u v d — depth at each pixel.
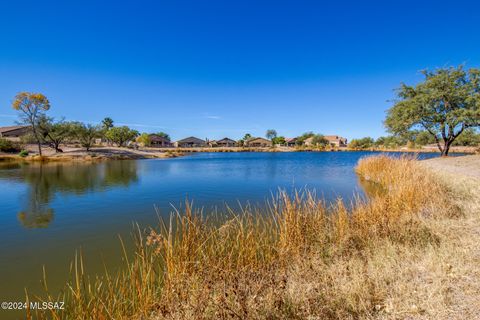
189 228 4.98
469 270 3.79
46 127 46.38
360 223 6.48
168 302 3.68
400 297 3.40
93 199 13.84
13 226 9.40
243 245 5.36
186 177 22.64
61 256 6.86
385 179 14.48
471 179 11.37
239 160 48.41
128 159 48.00
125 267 6.02
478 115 20.36
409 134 24.81
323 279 4.05
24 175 23.56
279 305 3.49
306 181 19.47
